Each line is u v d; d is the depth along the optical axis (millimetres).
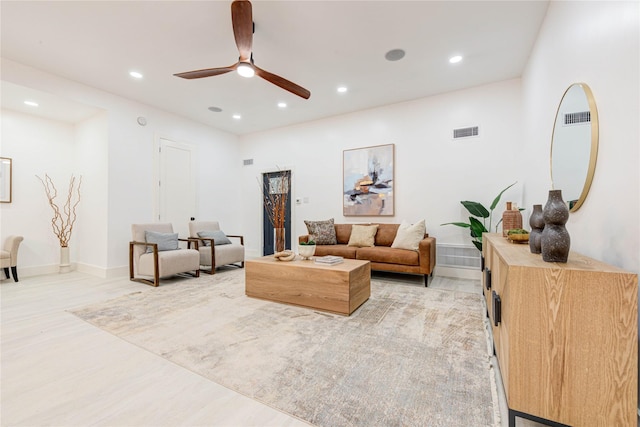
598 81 1596
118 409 1396
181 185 5195
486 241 2852
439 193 4328
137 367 1768
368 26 2697
